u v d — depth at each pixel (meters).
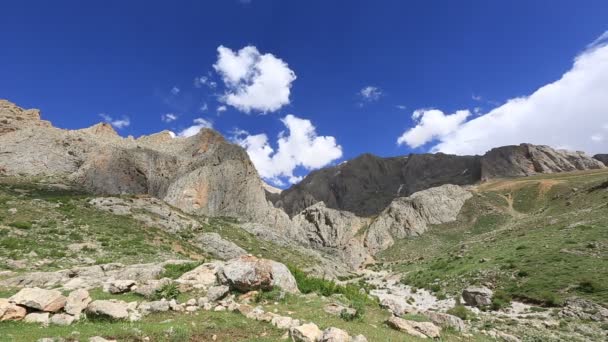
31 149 138.00
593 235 64.56
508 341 26.91
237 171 167.88
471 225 172.75
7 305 18.06
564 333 32.59
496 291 51.78
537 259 58.62
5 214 51.66
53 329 16.27
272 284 25.86
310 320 20.77
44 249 41.09
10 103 166.25
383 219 189.50
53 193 104.88
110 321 18.69
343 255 160.88
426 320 26.56
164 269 31.91
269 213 166.75
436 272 82.56
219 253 68.00
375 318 24.09
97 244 47.81
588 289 43.34
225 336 17.45
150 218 72.12
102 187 131.38
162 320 19.41
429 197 196.88
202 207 147.38
